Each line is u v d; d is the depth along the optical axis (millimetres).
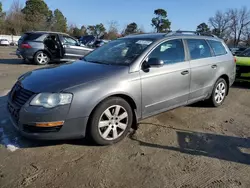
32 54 11367
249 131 4180
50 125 3033
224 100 5996
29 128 3107
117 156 3223
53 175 2795
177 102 4312
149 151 3379
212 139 3814
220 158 3268
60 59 11492
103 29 59969
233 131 4156
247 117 4879
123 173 2871
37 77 3471
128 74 3551
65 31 61438
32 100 3064
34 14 61219
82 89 3162
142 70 3699
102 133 3408
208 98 5152
